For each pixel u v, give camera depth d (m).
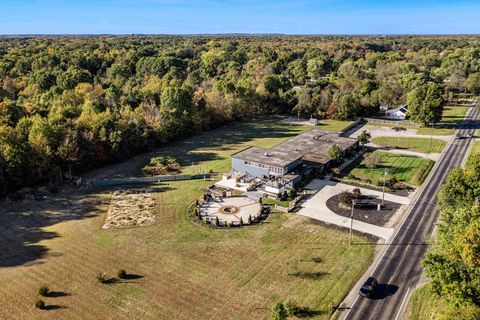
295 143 90.50
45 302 40.88
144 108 106.00
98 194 69.00
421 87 113.38
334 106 127.62
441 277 34.38
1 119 84.50
